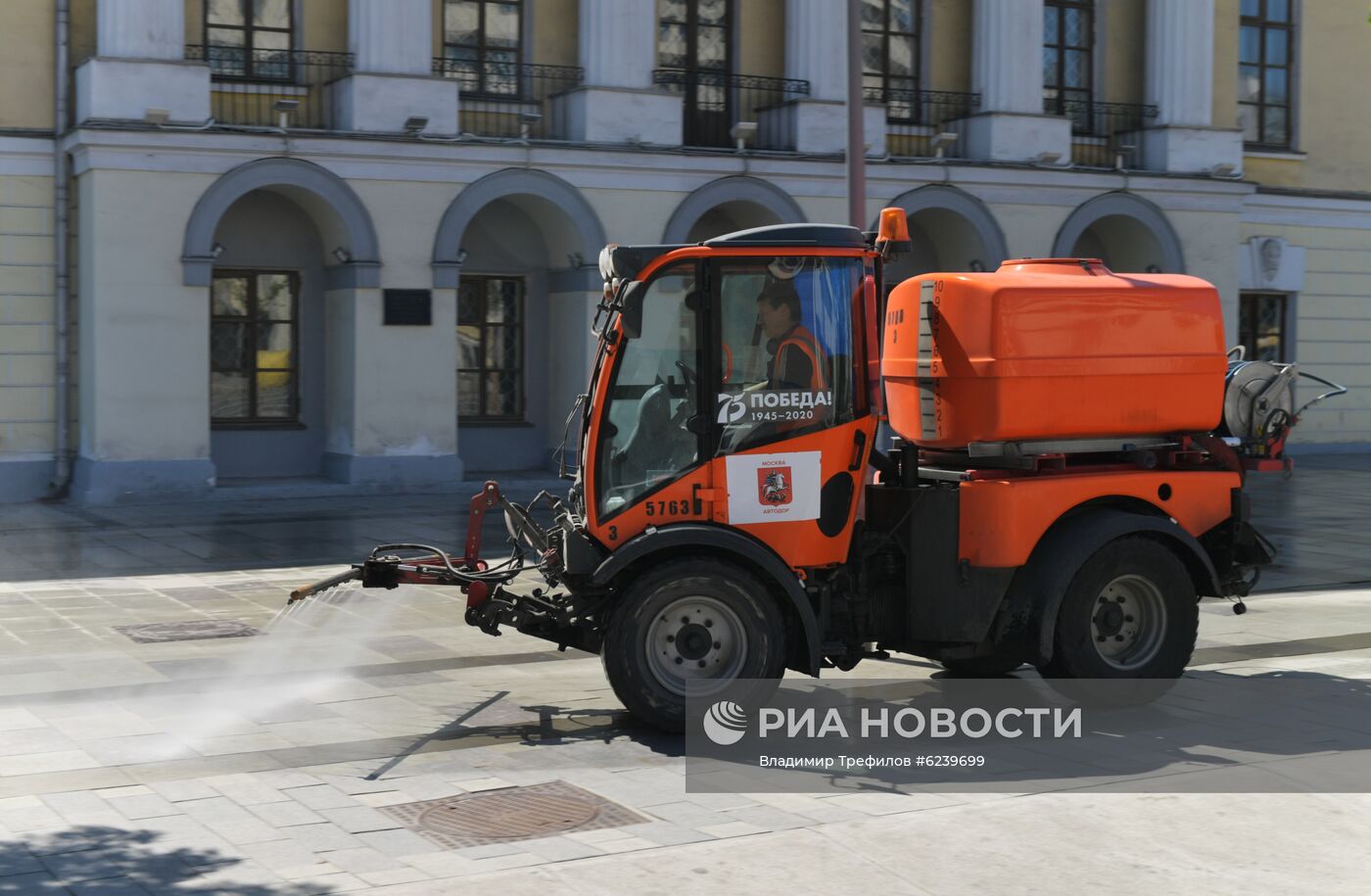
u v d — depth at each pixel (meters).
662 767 7.52
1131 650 8.71
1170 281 8.93
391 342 20.48
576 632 8.59
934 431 8.71
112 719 8.44
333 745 7.91
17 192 19.50
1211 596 9.04
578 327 21.78
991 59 24.41
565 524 8.34
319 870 5.93
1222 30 27.22
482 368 22.52
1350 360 29.05
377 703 8.88
